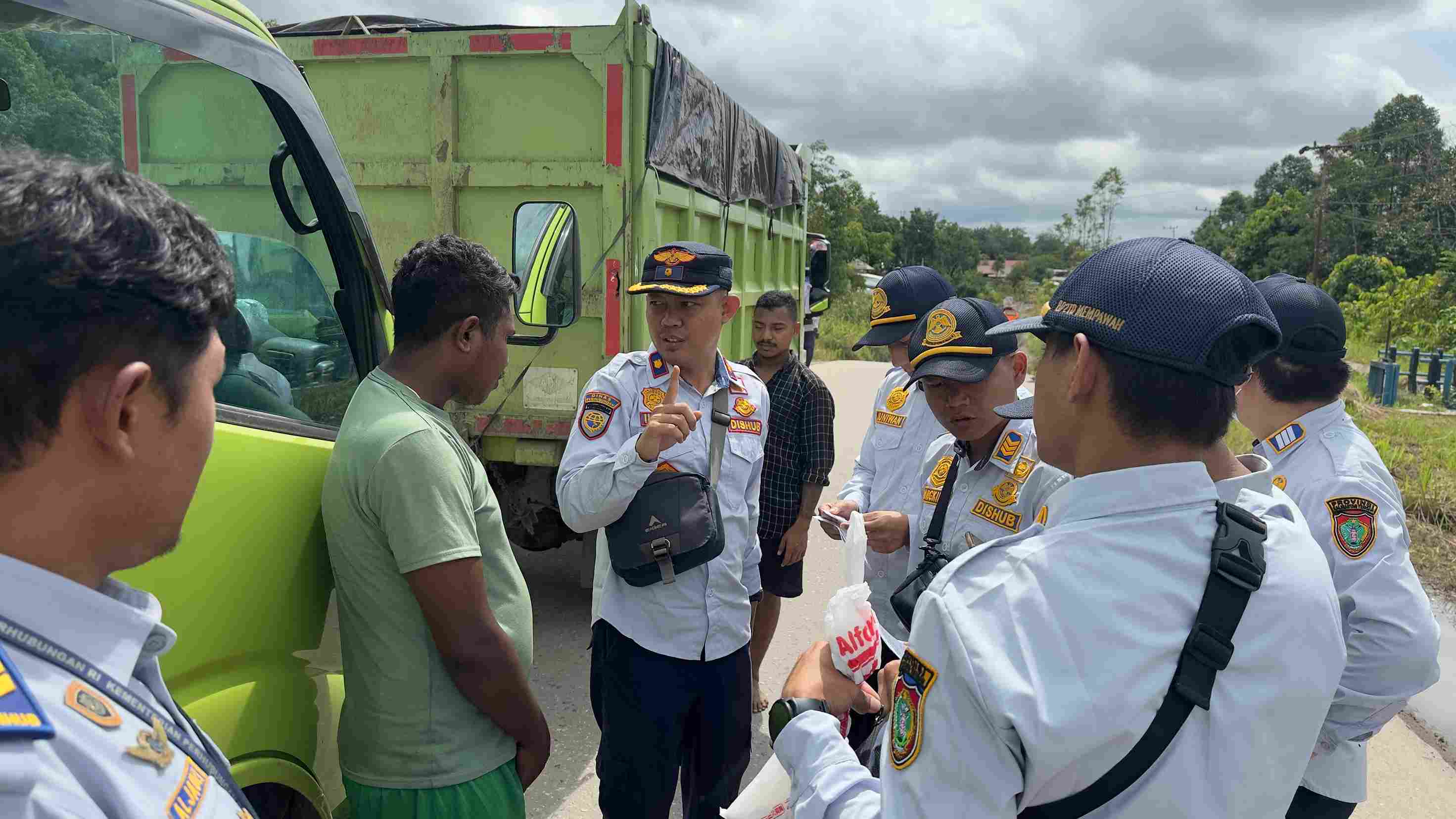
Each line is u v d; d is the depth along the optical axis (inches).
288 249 76.4
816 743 49.8
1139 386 40.4
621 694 98.9
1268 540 40.9
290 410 74.2
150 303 28.4
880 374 652.1
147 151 66.0
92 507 28.9
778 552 149.3
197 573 56.4
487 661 68.8
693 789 106.0
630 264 167.6
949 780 38.4
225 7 67.0
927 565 89.4
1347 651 70.4
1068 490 42.6
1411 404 629.3
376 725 69.3
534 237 169.9
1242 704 37.3
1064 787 37.7
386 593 67.8
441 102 168.2
